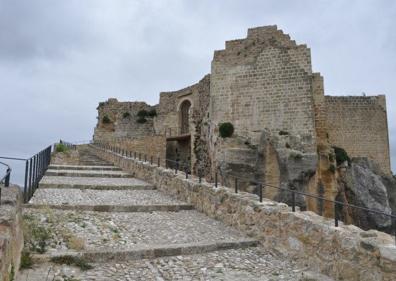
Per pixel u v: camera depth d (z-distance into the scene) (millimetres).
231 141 30375
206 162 35969
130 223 10094
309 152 28344
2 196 5934
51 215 9766
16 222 5609
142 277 6477
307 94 29109
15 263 5543
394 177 38625
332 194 29609
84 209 11211
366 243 6051
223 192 10867
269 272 7082
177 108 47656
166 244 8203
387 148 38281
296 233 7746
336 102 38094
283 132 29406
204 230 9828
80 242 7523
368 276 5961
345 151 35250
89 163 27500
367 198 33844
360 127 38094
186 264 7328
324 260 6922
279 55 30359
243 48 31797
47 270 6250
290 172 28125
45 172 18500
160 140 38688
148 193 15312
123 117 52719
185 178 14148
